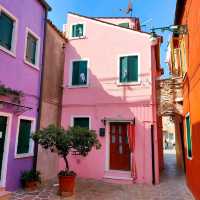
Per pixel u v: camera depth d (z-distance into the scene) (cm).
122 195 770
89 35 1177
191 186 797
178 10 945
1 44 746
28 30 884
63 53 1198
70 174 762
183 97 1009
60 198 718
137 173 982
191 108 769
